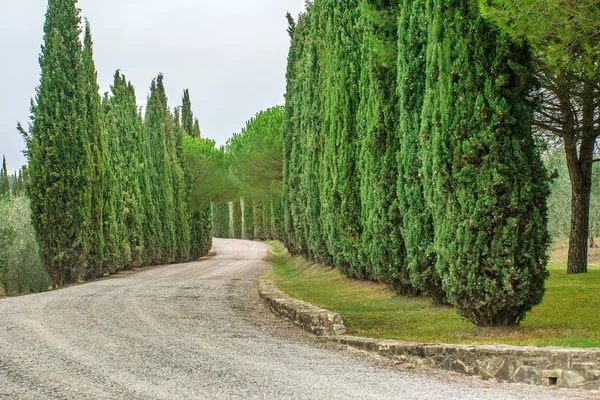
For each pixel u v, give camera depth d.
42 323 10.95
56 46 23.53
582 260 17.08
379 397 5.45
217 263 38.19
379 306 13.16
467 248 8.98
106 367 6.97
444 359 7.00
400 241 13.79
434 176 9.45
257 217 76.75
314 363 7.30
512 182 8.80
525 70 8.77
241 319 11.91
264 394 5.59
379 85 14.02
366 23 14.80
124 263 30.66
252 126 44.28
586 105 13.74
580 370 6.07
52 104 23.27
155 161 40.59
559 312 10.59
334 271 23.81
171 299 15.58
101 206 25.31
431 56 9.72
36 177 22.77
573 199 17.25
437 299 12.44
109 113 32.94
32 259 24.05
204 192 50.12
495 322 9.45
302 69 30.06
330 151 18.73
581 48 8.41
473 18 9.11
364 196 16.20
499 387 6.07
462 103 9.07
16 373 6.66
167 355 7.78
